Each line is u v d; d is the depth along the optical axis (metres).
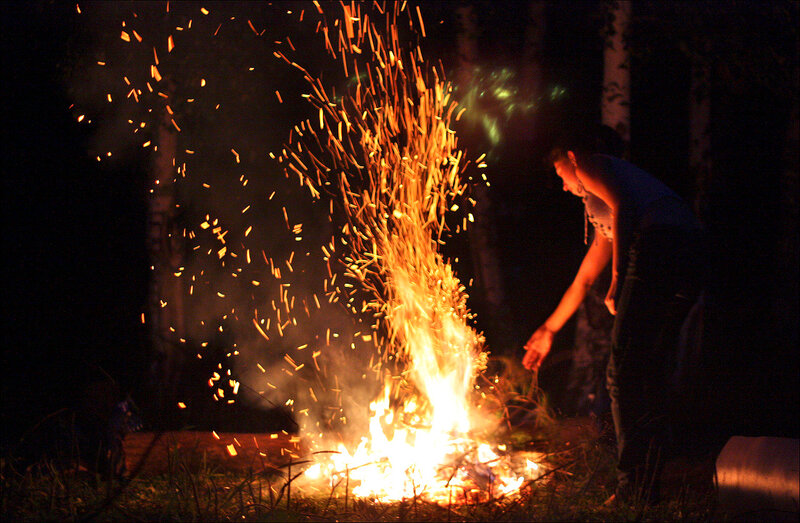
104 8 8.40
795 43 8.63
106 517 3.03
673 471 4.21
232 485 3.70
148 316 8.90
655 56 9.44
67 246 9.57
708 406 6.72
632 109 11.79
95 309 9.00
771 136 11.76
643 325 3.58
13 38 8.98
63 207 9.69
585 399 7.32
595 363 7.43
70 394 4.28
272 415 7.31
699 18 8.00
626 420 3.55
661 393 3.58
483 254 9.19
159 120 8.59
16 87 9.36
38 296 8.80
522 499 3.26
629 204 3.69
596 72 10.53
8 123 9.52
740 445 3.29
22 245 9.38
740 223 11.97
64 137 9.68
